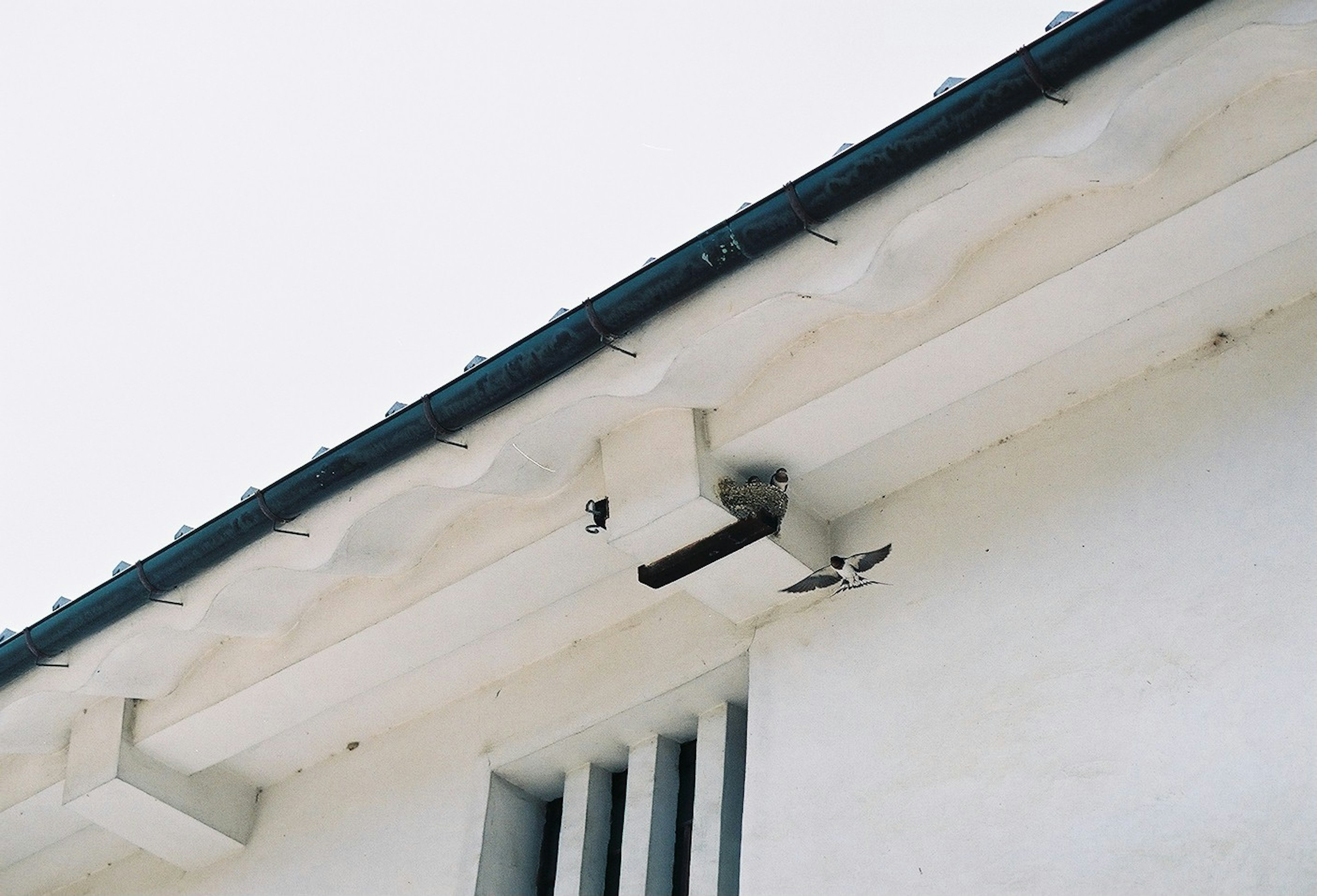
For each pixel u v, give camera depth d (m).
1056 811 6.49
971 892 6.52
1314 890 5.65
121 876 10.77
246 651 9.19
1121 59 6.12
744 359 7.46
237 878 9.91
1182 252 6.75
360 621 8.65
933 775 6.99
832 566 7.95
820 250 6.70
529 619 8.94
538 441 7.62
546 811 9.20
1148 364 7.42
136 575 8.30
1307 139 6.29
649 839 8.23
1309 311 7.03
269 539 8.05
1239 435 6.92
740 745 8.30
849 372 7.30
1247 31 5.94
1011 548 7.41
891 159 6.43
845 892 6.90
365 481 7.79
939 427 7.74
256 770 10.15
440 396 7.42
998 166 6.29
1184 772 6.24
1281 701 6.14
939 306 7.14
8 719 9.34
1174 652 6.57
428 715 9.68
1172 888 5.99
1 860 10.76
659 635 8.68
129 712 9.63
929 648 7.40
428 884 8.81
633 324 7.09
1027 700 6.89
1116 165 6.51
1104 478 7.28
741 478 7.71
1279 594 6.39
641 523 7.58
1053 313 6.98
